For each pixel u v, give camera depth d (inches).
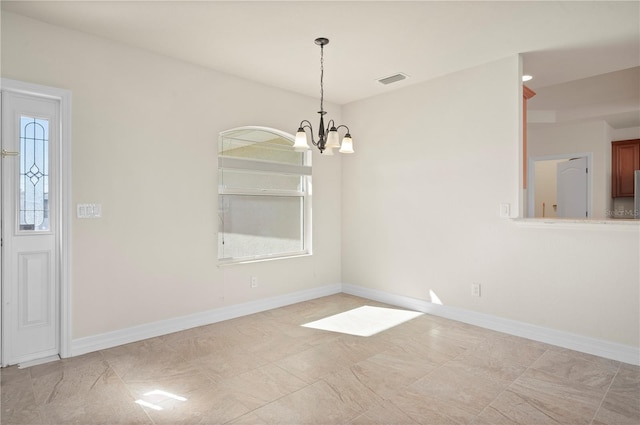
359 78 155.1
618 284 113.0
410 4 97.9
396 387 94.9
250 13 103.0
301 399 89.1
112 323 121.6
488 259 140.3
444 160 152.6
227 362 109.7
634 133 232.2
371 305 171.2
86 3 98.3
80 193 114.8
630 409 85.0
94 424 79.0
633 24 108.6
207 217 144.6
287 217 177.6
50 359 111.0
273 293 167.3
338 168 195.6
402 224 168.6
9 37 102.8
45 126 111.7
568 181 233.5
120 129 122.7
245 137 159.9
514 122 131.7
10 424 78.7
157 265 131.6
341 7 99.7
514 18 105.3
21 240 108.0
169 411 83.9
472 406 86.2
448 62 138.4
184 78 137.7
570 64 139.9
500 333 135.3
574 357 114.3
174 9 101.4
